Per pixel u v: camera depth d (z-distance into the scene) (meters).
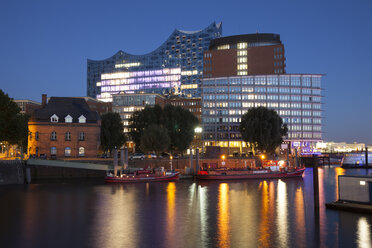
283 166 88.81
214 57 193.38
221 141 161.75
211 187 65.88
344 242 28.06
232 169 82.94
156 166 92.12
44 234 31.17
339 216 36.75
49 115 96.31
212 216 38.62
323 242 28.08
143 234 30.84
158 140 95.88
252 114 116.38
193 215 39.28
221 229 32.50
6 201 49.00
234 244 27.69
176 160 94.44
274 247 26.89
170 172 79.81
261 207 44.25
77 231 32.09
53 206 45.19
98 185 68.38
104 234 31.00
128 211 41.81
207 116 163.62
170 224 34.72
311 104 168.25
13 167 70.94
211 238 29.42
